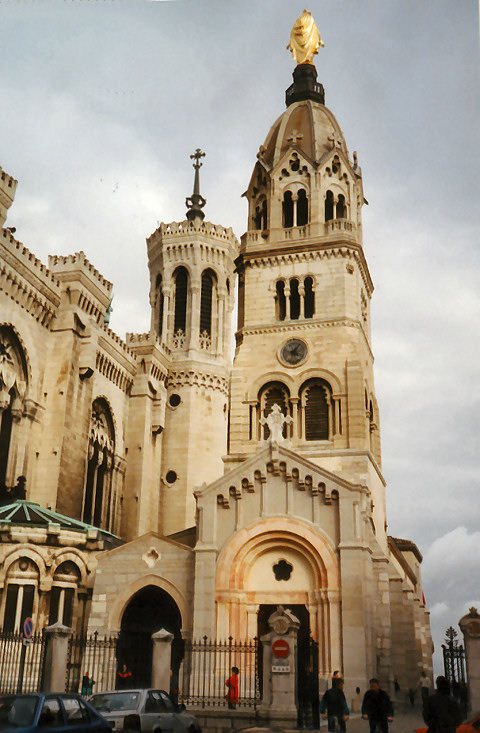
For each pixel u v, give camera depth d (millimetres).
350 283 67438
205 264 83875
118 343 70750
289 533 46312
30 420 58406
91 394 64125
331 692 31594
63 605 47219
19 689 35438
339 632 43594
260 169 73875
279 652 34188
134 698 27812
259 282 69250
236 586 45844
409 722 38281
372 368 73000
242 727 32875
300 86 81312
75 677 45406
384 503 68188
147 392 73750
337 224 69312
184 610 46094
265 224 72250
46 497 57625
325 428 63688
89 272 65688
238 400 65625
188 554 47219
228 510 47656
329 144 74312
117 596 47000
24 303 58906
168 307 82625
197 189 90438
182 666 44750
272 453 47844
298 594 45688
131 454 72125
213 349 82188
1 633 38781
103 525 67500
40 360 60781
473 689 35656
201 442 77562
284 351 66188
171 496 75250
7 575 46125
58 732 21844
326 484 46688
